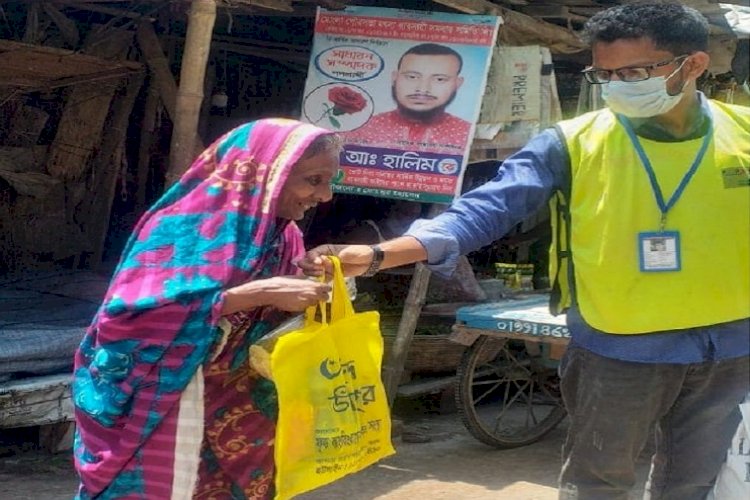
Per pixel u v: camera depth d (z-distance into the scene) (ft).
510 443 18.16
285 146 6.81
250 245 6.77
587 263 7.33
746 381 7.42
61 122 22.04
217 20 22.44
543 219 24.77
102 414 6.96
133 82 22.36
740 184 7.11
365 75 17.95
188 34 15.05
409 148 17.56
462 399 17.47
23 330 16.01
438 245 7.28
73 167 22.43
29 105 21.74
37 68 20.53
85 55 20.72
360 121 17.89
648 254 7.13
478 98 17.33
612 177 7.23
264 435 7.28
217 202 6.85
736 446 7.51
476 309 17.35
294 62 24.40
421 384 19.43
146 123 23.00
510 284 21.59
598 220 7.27
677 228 7.11
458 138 17.35
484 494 15.46
